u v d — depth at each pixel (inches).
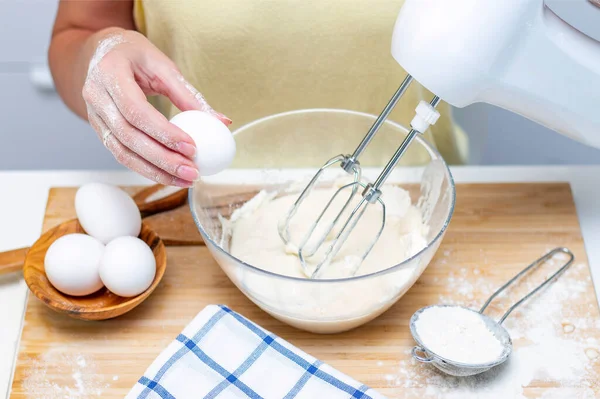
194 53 46.3
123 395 30.6
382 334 33.1
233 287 35.7
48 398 30.4
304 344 32.8
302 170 39.5
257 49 45.9
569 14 58.0
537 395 29.9
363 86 47.9
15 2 71.1
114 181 42.6
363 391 28.3
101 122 32.5
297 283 28.1
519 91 30.1
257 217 37.2
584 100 30.8
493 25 26.6
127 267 32.1
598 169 43.0
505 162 72.0
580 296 34.5
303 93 48.5
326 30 44.9
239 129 36.4
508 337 31.1
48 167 83.0
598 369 30.9
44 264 34.0
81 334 33.2
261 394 28.7
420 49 27.2
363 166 38.6
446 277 35.9
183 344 30.2
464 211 39.9
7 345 33.1
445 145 51.3
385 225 36.1
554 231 38.4
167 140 28.9
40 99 77.4
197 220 31.4
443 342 30.9
